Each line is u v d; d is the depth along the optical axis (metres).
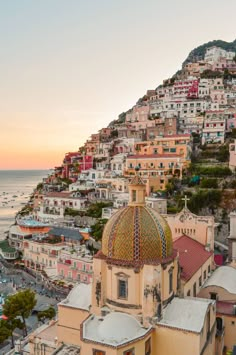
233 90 190.25
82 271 82.75
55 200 136.00
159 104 196.00
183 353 31.89
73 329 38.72
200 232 53.03
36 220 134.38
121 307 33.97
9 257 110.81
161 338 32.69
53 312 63.44
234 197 103.12
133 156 138.12
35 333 42.84
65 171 178.75
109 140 182.62
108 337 30.98
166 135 149.00
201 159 133.38
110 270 34.56
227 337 40.28
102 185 134.75
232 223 67.44
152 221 34.56
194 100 182.38
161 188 122.38
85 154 174.75
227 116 154.12
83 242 102.31
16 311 58.34
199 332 31.20
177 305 34.75
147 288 32.69
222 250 87.00
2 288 90.69
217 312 40.53
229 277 46.12
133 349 30.67
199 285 45.25
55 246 97.88
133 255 33.59
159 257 34.09
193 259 45.66
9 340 63.12
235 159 116.25
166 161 129.38
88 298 39.69
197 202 105.31
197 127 159.38
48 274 91.69
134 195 35.56
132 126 186.38
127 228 34.12
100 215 115.75
